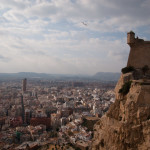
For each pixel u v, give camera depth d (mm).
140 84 43250
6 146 153250
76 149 141500
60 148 147500
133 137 39125
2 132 189375
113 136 43031
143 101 40969
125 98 47719
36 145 154375
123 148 40438
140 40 55500
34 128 198000
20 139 174625
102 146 46625
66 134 185000
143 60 54062
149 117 38844
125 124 40594
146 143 36531
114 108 49406
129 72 53156
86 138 160250
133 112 40812
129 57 56688
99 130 51062
